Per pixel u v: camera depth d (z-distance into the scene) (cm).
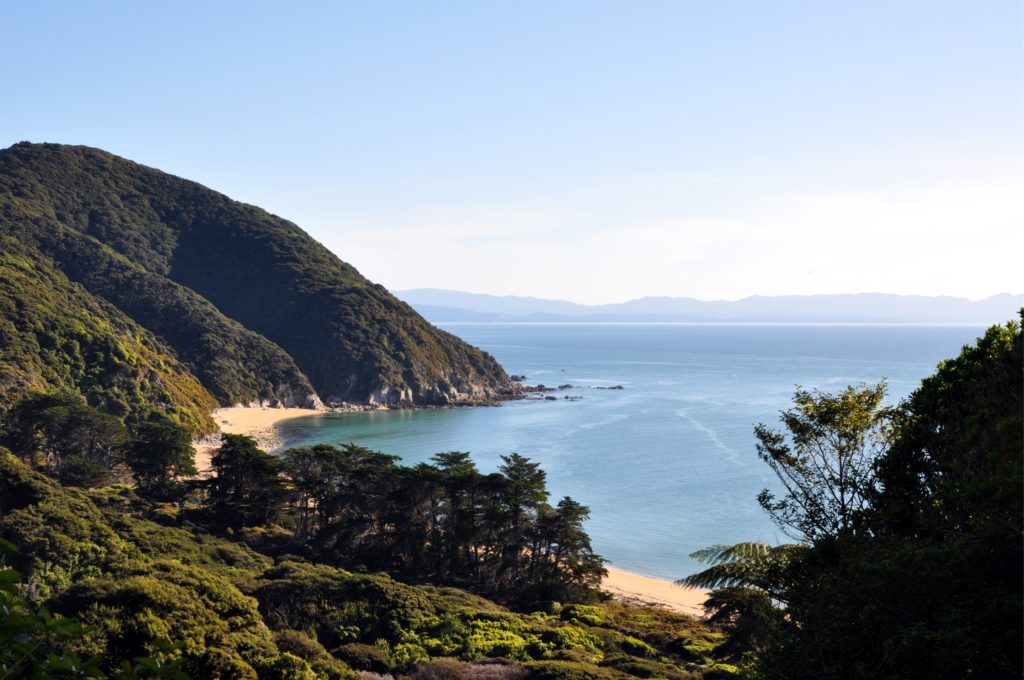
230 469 6209
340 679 2714
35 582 3603
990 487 1129
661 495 8025
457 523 5538
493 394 18100
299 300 18700
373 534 5922
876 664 1107
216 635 2519
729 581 2769
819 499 1666
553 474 9050
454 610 3984
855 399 1734
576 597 5081
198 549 4738
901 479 1633
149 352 13075
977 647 970
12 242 13912
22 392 9050
